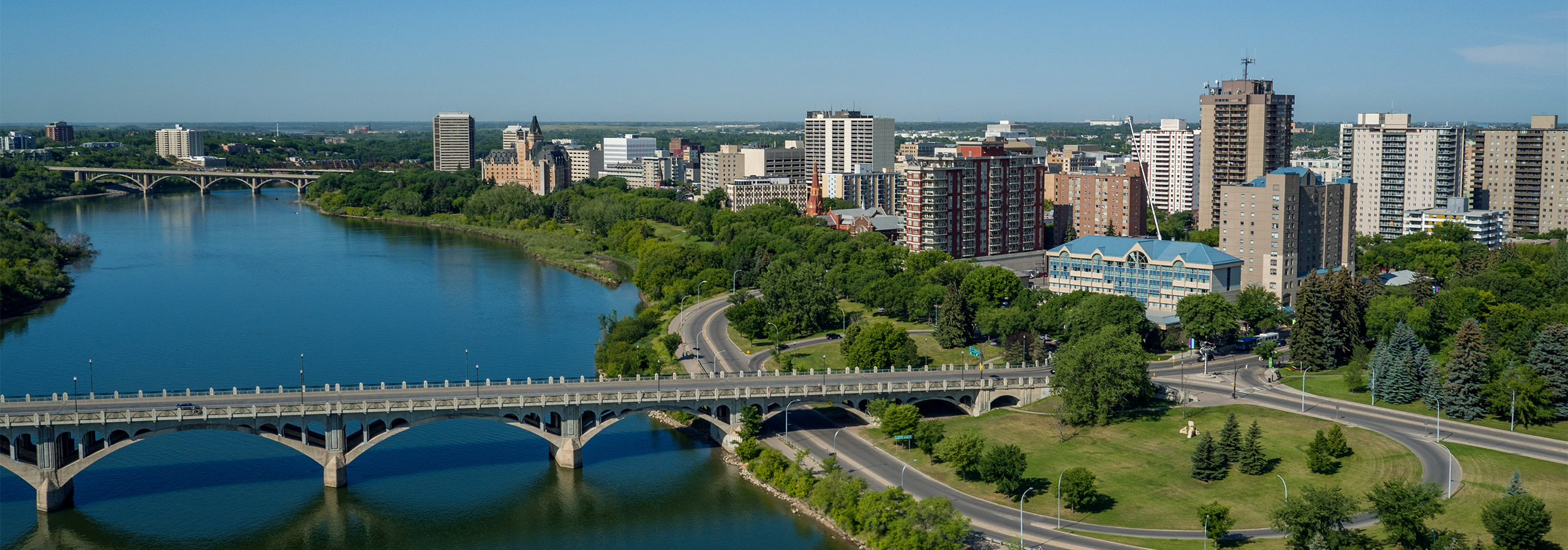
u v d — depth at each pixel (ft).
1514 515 643.04
